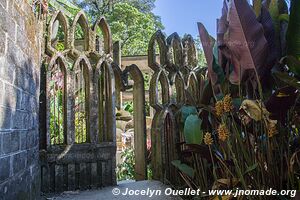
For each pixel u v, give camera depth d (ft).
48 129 9.99
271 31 6.64
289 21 6.17
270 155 6.32
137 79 12.37
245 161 6.71
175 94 12.35
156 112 12.07
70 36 10.70
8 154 5.41
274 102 5.94
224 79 7.64
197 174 8.62
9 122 5.49
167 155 11.57
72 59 10.95
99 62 11.17
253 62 6.33
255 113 6.22
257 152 6.50
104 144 10.94
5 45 5.31
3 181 5.09
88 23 11.21
